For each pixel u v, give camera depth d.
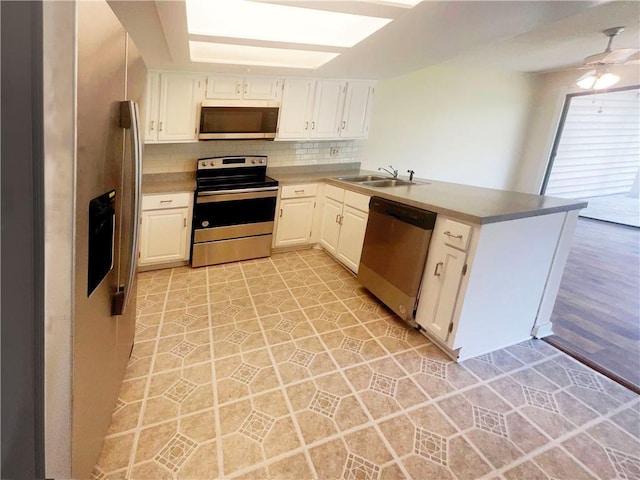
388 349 2.29
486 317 2.23
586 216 6.61
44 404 0.80
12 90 0.67
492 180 5.58
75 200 0.81
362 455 1.51
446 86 4.72
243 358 2.10
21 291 0.74
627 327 2.75
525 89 5.34
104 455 1.43
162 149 3.38
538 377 2.11
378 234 2.77
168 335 2.28
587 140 6.45
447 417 1.76
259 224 3.55
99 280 1.08
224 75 3.15
